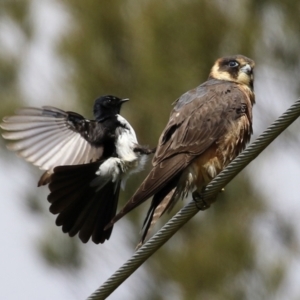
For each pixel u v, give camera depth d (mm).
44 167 10250
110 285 9422
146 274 16359
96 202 10312
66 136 10430
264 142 9320
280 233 16750
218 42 16562
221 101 11008
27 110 10289
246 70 11633
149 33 16547
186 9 16516
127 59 16891
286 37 17094
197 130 10750
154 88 16609
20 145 10188
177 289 15680
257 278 15539
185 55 16578
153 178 10148
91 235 10305
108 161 10414
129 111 16703
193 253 15500
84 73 17031
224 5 16797
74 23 17234
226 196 16422
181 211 9609
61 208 10227
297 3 17031
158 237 9523
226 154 10812
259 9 16906
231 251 15445
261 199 16438
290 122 9234
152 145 16438
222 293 15398
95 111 10766
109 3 16938
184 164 10469
